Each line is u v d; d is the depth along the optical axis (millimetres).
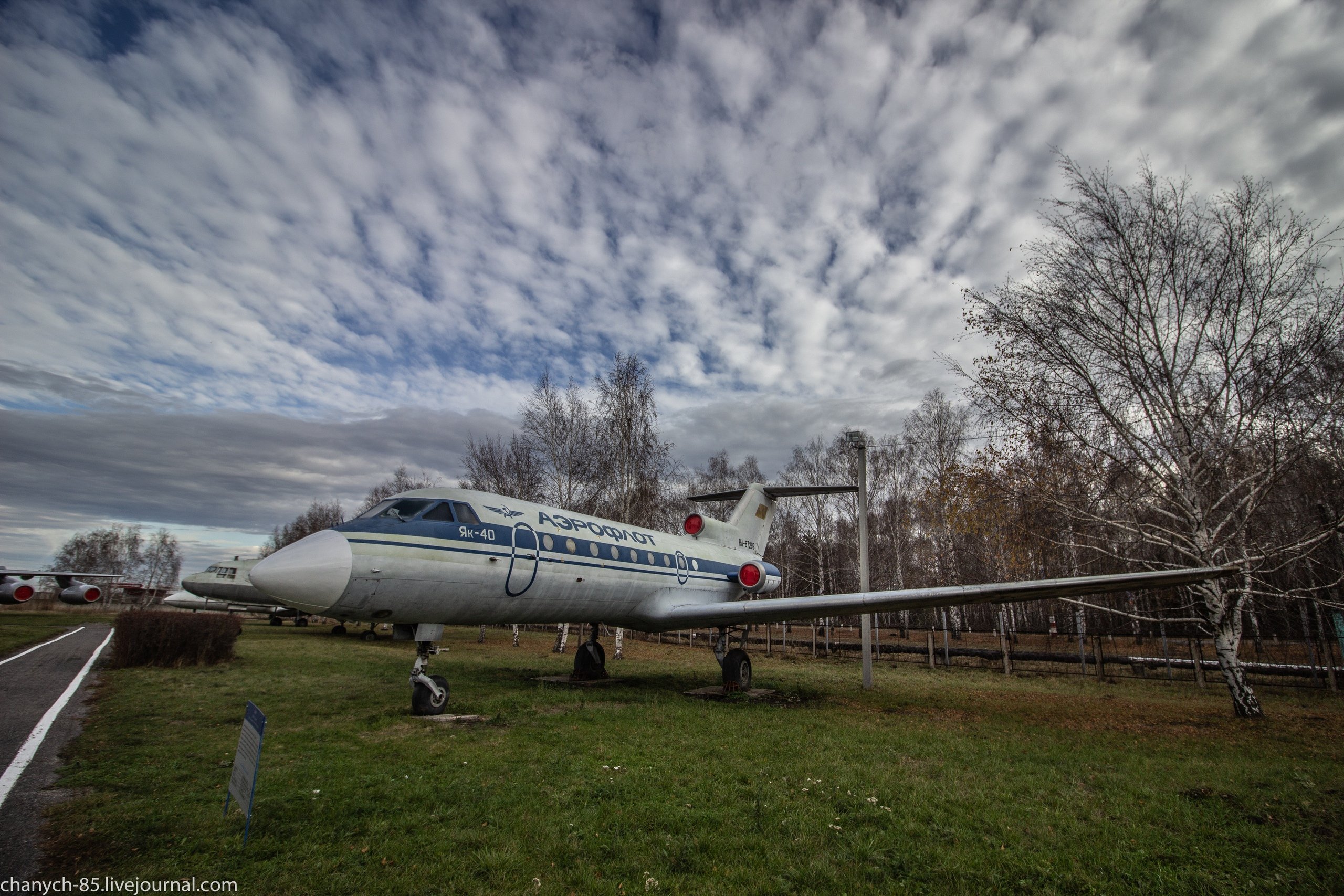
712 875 3697
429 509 9305
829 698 12133
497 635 32875
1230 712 11148
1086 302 11594
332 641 22438
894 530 32406
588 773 5781
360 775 5527
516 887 3479
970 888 3682
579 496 23906
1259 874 3975
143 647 13000
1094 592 9117
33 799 4734
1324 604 10281
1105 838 4520
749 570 15031
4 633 20438
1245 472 11383
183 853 3793
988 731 8828
